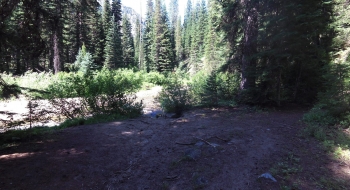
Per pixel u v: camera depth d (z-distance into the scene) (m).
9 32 4.84
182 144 5.43
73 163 4.31
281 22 8.52
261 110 8.88
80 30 33.56
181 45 64.94
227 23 11.18
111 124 7.51
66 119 8.59
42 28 5.69
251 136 5.70
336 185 3.43
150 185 3.73
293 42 8.49
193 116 8.62
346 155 4.40
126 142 5.66
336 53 11.42
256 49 9.85
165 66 47.06
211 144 5.21
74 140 5.68
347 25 12.02
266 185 3.53
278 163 4.20
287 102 10.27
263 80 9.26
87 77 11.47
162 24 48.06
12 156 4.49
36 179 3.66
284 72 9.73
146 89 21.78
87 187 3.61
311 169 3.95
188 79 24.81
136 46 68.56
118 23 53.47
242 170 4.03
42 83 16.19
